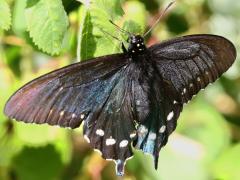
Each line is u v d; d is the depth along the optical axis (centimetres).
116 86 59
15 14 62
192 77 59
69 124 58
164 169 68
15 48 69
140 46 59
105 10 58
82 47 58
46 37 58
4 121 67
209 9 72
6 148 69
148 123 59
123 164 59
